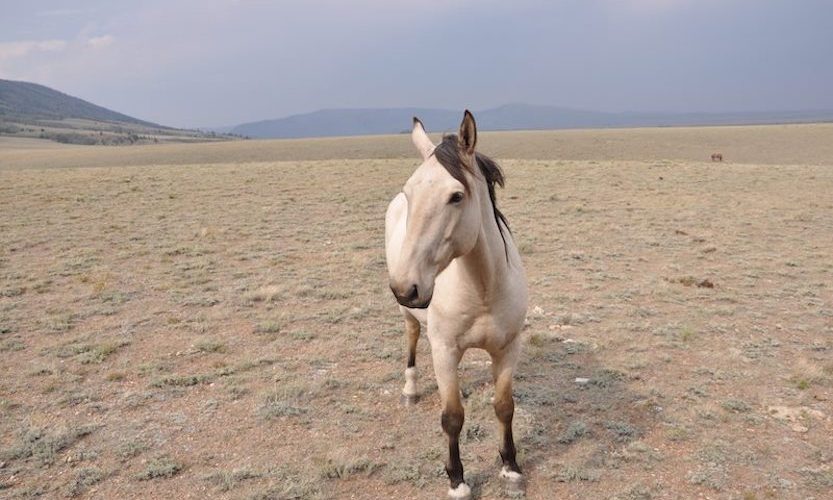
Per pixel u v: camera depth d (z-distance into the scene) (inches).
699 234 494.9
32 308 310.7
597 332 267.0
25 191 786.2
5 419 189.5
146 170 1102.4
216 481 155.5
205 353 247.3
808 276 360.5
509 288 133.9
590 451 169.0
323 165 1163.9
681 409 192.7
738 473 156.0
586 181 853.8
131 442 173.9
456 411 140.3
